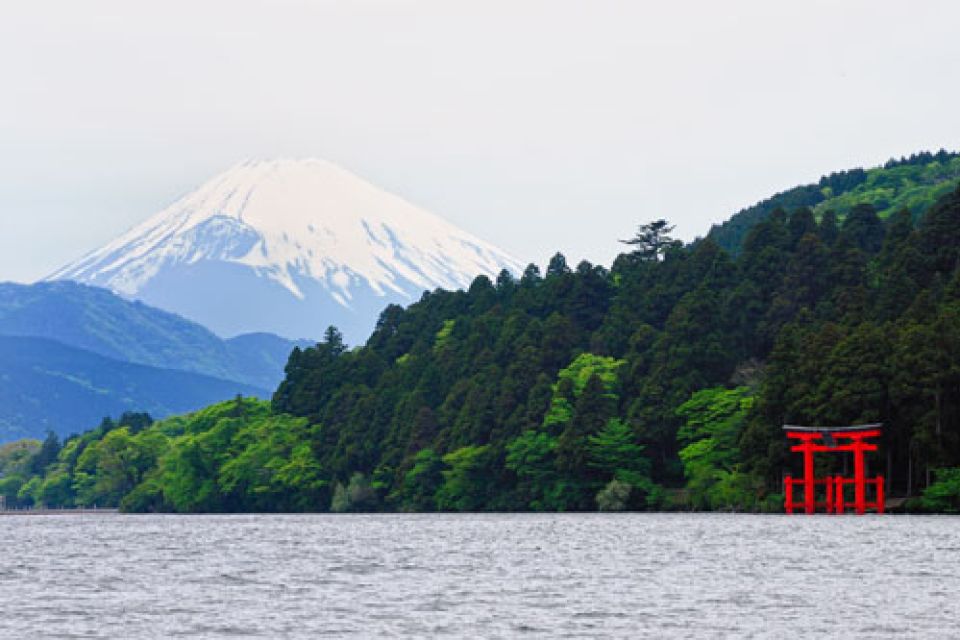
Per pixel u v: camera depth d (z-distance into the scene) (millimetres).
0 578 127875
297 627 92375
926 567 124062
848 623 91375
